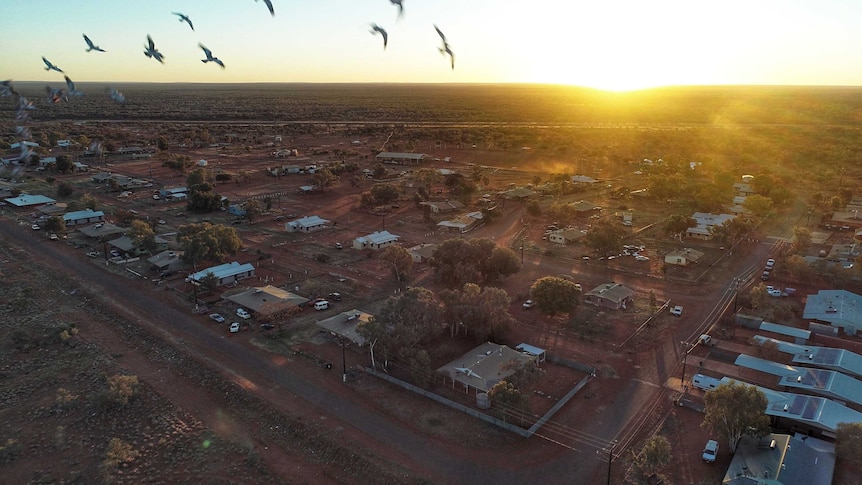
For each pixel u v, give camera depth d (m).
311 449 56.66
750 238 131.12
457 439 57.66
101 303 92.81
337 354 75.88
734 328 83.44
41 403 64.62
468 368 68.38
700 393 66.06
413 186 192.88
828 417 56.91
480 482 51.47
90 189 186.75
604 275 108.44
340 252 124.31
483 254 100.62
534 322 86.56
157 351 77.06
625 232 122.12
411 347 71.62
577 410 63.09
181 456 55.47
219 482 51.69
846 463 52.53
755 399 53.56
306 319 87.31
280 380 69.12
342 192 186.12
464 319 77.44
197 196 159.75
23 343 78.75
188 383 69.44
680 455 55.16
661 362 73.81
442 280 98.44
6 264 112.31
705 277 106.00
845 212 146.62
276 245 129.00
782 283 101.88
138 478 52.25
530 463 54.09
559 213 143.50
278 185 195.62
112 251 120.88
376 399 65.00
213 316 86.56
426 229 143.62
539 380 69.56
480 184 195.50
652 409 63.22
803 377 66.06
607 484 50.84
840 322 80.81
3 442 57.41
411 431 59.00
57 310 90.81
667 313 89.62
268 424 60.78
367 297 96.81
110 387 65.06
